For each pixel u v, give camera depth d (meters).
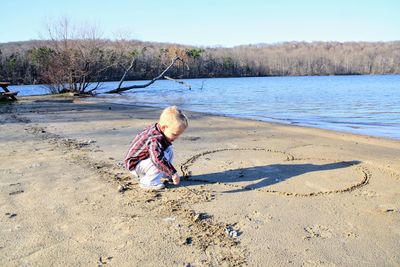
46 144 6.52
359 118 12.61
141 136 4.17
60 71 23.12
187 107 16.88
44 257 2.69
